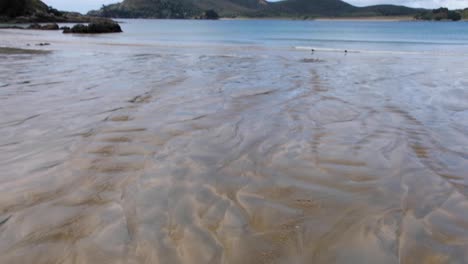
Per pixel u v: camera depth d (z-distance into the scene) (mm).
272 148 5074
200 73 11789
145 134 5570
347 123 6336
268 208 3484
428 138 5582
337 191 3863
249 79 10750
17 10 78500
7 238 2979
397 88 9594
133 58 16078
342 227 3205
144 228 3107
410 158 4785
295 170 4363
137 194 3705
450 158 4805
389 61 15945
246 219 3283
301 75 11664
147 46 23641
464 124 6340
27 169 4305
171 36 41219
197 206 3484
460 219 3346
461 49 23875
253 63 14758
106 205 3496
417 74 12133
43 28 55062
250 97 8250
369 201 3668
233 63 14672
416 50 22750
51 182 3971
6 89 8852
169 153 4820
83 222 3209
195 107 7246
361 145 5242
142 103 7523
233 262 2709
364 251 2879
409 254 2844
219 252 2809
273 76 11383
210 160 4605
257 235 3049
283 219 3307
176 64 14070
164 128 5867
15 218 3264
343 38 40062
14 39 30031
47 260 2725
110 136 5465
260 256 2789
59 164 4449
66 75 11039
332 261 2768
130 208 3438
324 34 51562
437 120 6586
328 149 5070
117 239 2957
